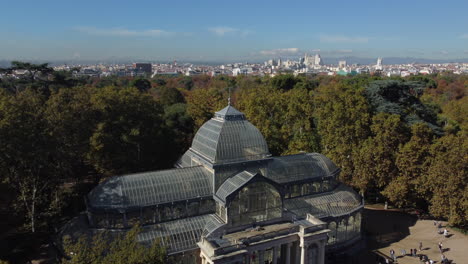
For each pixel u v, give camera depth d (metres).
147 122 103.94
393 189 91.94
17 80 132.12
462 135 105.50
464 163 81.69
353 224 79.94
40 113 72.38
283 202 66.69
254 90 156.75
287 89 190.38
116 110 96.25
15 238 72.94
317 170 79.31
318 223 66.44
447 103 192.75
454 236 84.25
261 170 69.56
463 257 74.31
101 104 93.81
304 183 77.31
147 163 105.62
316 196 77.81
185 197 64.25
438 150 91.75
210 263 54.91
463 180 82.00
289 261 63.47
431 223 91.94
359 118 106.06
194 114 134.00
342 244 77.75
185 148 124.00
